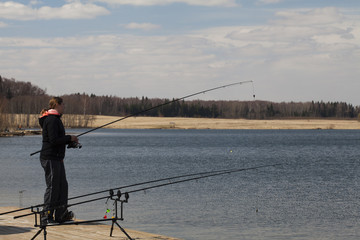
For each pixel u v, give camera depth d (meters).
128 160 50.34
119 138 111.62
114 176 34.28
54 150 8.38
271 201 21.95
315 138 119.12
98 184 29.09
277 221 17.30
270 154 61.66
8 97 193.25
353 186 28.20
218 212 18.67
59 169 8.47
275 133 161.25
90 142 91.81
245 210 19.30
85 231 8.38
